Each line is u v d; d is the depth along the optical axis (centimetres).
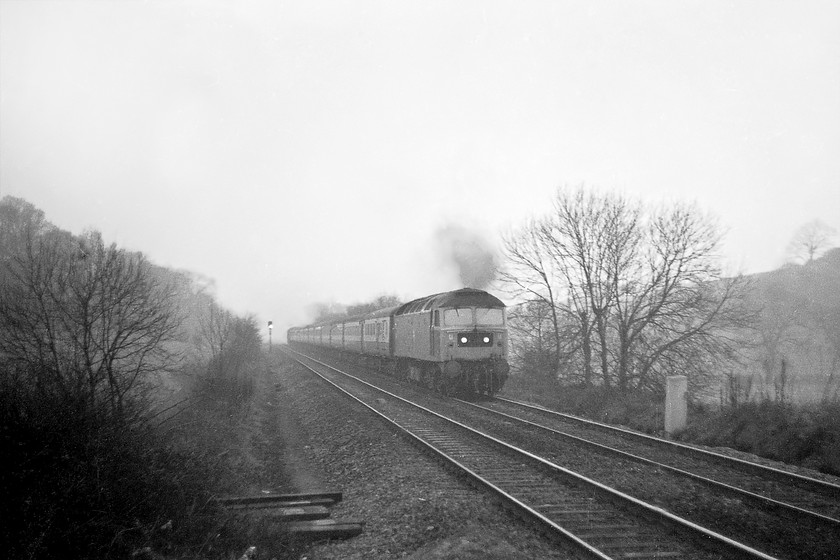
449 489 926
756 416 1317
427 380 2428
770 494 895
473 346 2123
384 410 1770
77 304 949
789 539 699
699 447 1273
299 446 1427
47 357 890
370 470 1083
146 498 636
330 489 1005
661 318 2078
